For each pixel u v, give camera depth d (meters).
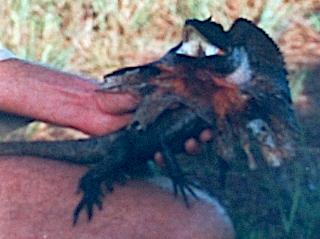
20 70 0.94
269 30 1.65
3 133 0.96
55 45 1.64
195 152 0.83
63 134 1.42
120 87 0.84
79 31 1.67
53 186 0.86
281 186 1.35
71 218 0.85
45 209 0.85
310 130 1.43
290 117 0.80
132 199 0.86
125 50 1.64
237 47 0.80
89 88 0.92
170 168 0.85
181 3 1.69
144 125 0.83
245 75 0.80
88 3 1.70
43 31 1.66
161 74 0.82
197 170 1.37
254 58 0.80
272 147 0.80
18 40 1.65
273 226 1.30
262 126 0.80
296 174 1.35
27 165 0.88
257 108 0.80
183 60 0.81
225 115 0.81
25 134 1.41
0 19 1.68
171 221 0.85
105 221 0.84
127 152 0.84
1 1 1.70
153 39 1.66
